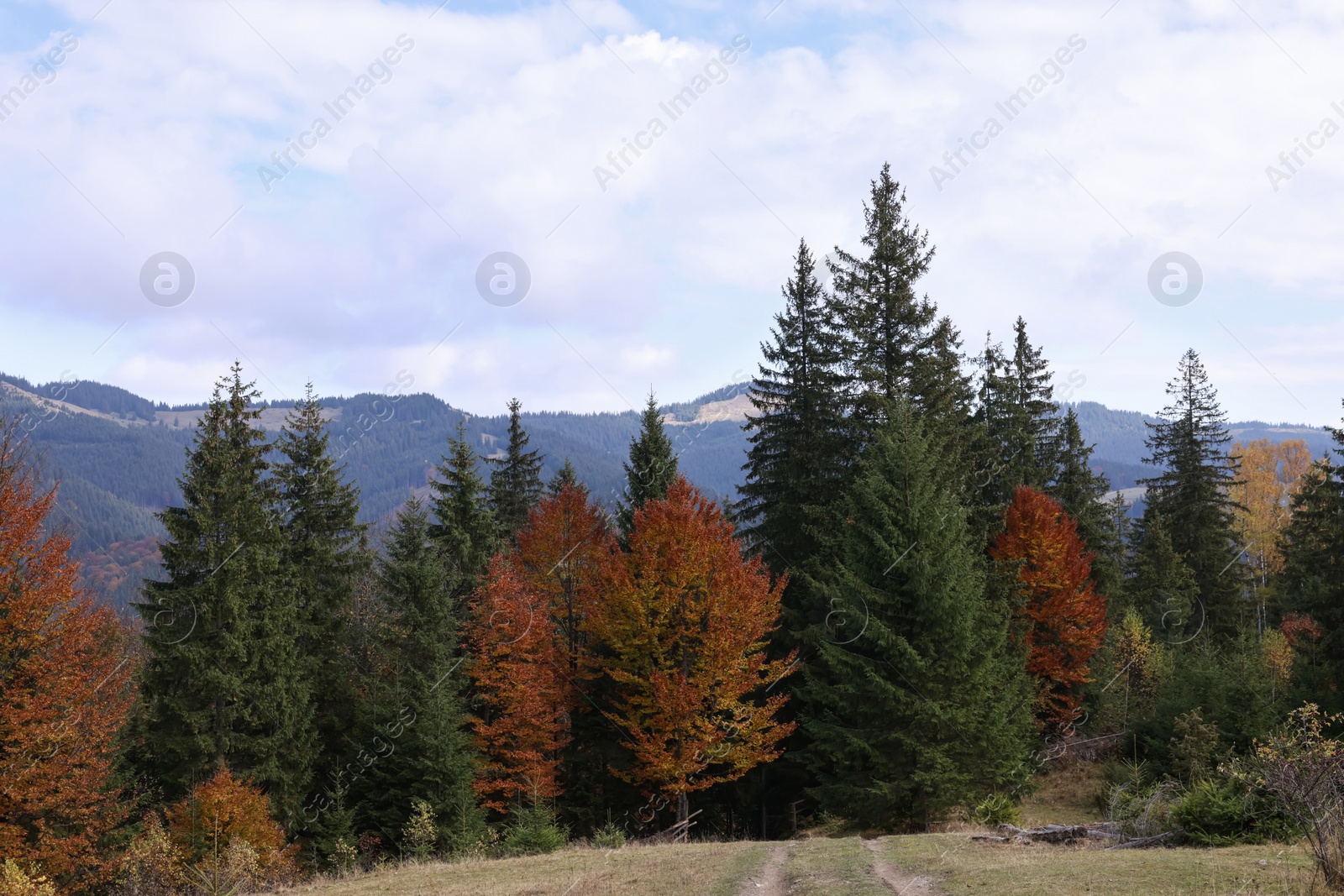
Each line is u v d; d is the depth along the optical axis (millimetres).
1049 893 10531
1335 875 9875
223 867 21594
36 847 23047
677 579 27078
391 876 18219
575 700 32312
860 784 25203
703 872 14453
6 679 22141
